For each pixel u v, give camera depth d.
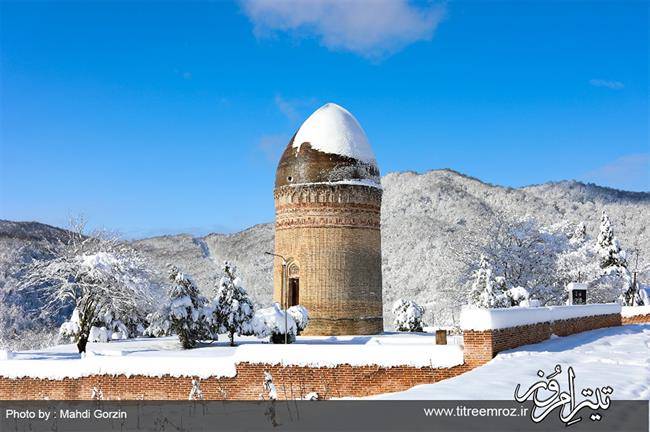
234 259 148.75
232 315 35.22
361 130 44.12
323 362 21.70
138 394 23.41
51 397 24.09
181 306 34.84
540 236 50.88
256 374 22.28
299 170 41.94
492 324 20.20
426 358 20.72
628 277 55.56
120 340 41.44
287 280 39.88
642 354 20.47
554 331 25.84
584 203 166.12
